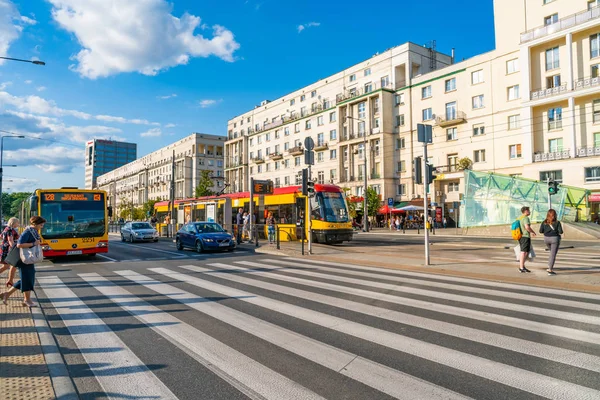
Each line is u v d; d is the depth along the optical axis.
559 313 6.05
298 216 21.06
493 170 39.50
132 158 169.62
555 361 4.08
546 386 3.49
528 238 9.93
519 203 27.83
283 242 21.14
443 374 3.79
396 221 39.88
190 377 3.82
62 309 6.71
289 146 63.69
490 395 3.34
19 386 3.40
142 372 3.96
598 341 4.71
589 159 31.80
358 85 53.53
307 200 20.52
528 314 6.01
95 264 13.26
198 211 27.61
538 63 35.91
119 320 5.95
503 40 38.78
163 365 4.13
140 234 24.98
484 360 4.13
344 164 54.12
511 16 38.19
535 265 11.30
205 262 13.51
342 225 19.38
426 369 3.92
